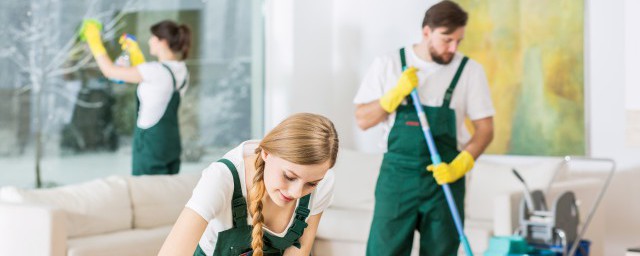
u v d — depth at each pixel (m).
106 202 4.00
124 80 4.39
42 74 4.17
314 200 2.14
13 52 4.02
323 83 5.88
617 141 4.89
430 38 3.29
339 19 5.89
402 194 3.25
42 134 4.17
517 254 3.52
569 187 4.58
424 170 3.24
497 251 3.54
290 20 5.58
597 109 4.95
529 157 5.16
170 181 4.42
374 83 3.42
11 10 4.02
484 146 3.34
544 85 5.10
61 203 3.80
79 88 4.37
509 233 4.14
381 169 3.34
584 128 4.98
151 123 4.47
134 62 4.55
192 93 5.10
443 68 3.32
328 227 4.76
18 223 3.37
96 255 3.55
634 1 4.55
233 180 1.97
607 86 4.91
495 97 5.26
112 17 4.54
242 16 5.53
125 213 4.09
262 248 2.07
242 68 5.53
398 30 5.63
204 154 5.22
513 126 5.21
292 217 2.10
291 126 1.86
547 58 5.09
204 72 5.20
